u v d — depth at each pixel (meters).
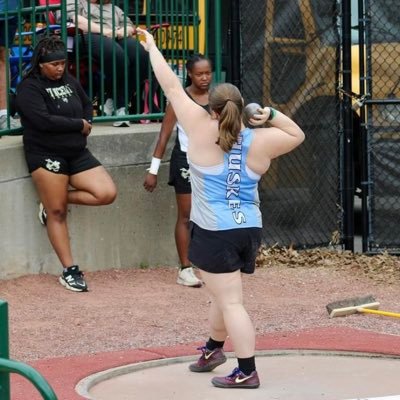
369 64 28.45
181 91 17.17
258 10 27.72
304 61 28.23
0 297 22.50
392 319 22.06
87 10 26.22
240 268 17.00
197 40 27.44
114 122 26.48
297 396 16.81
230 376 17.27
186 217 24.64
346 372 18.34
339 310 21.81
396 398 16.27
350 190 28.92
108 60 26.56
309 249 28.69
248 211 16.84
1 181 23.36
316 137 28.52
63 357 18.94
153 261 26.30
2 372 11.16
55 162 23.52
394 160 28.67
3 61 25.39
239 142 16.80
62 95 23.53
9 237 23.64
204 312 22.39
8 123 24.31
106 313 21.95
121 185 25.58
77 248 24.86
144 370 18.47
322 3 28.30
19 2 24.58
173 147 26.03
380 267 27.34
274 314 22.27
